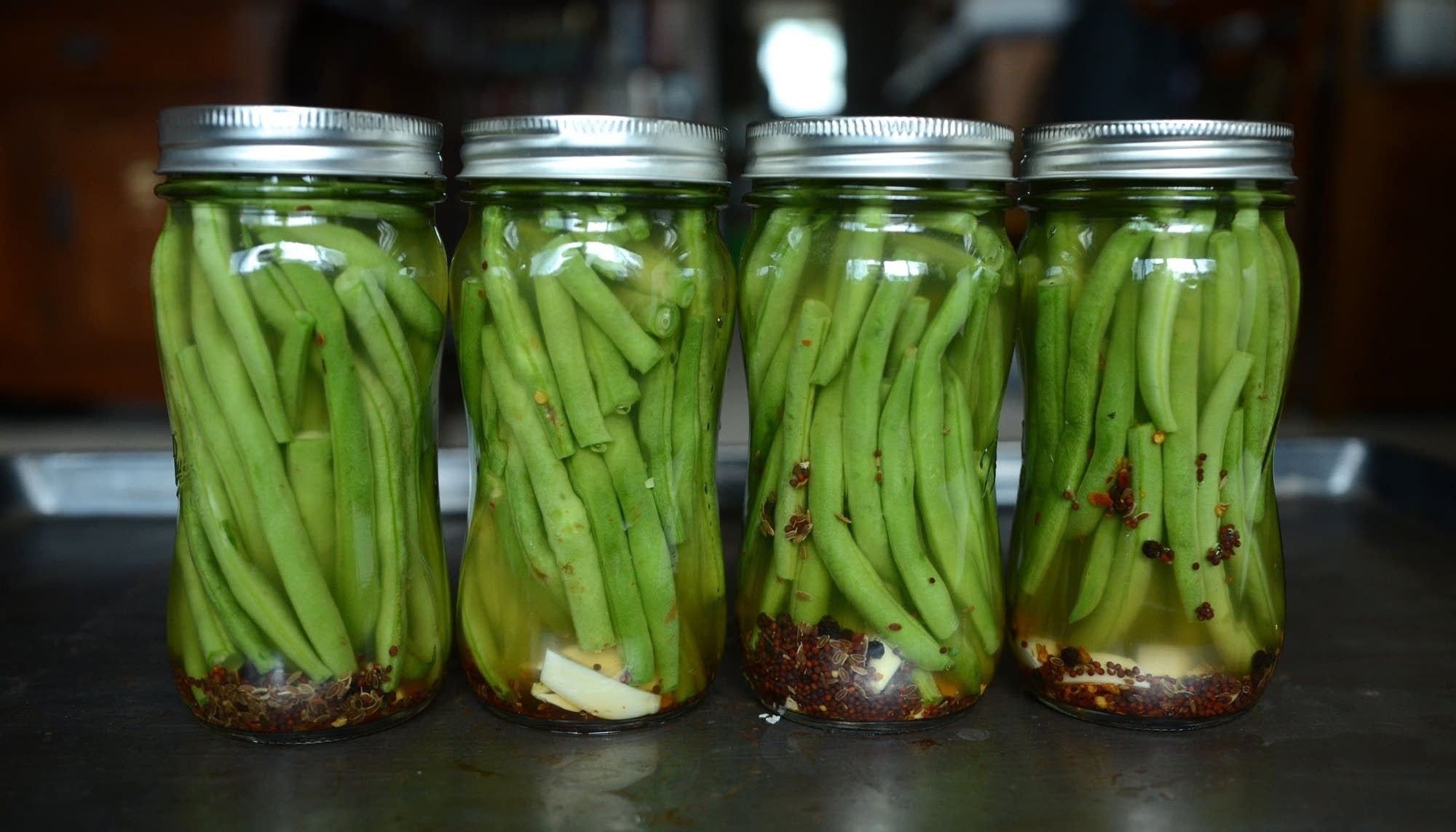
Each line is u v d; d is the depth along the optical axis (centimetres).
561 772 39
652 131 38
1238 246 39
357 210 39
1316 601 50
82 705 43
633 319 39
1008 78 195
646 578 40
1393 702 43
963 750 40
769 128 39
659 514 40
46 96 149
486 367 40
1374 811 37
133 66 146
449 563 55
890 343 39
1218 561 40
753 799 38
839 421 40
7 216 155
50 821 36
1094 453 41
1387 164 152
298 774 39
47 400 172
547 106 196
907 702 41
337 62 150
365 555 40
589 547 40
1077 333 40
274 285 38
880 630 40
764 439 42
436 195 40
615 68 211
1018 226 138
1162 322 39
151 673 45
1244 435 40
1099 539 41
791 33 397
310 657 40
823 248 40
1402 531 58
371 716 40
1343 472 64
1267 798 38
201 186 38
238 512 39
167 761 39
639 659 40
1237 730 41
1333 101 154
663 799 38
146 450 63
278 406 39
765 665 42
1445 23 147
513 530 40
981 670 41
